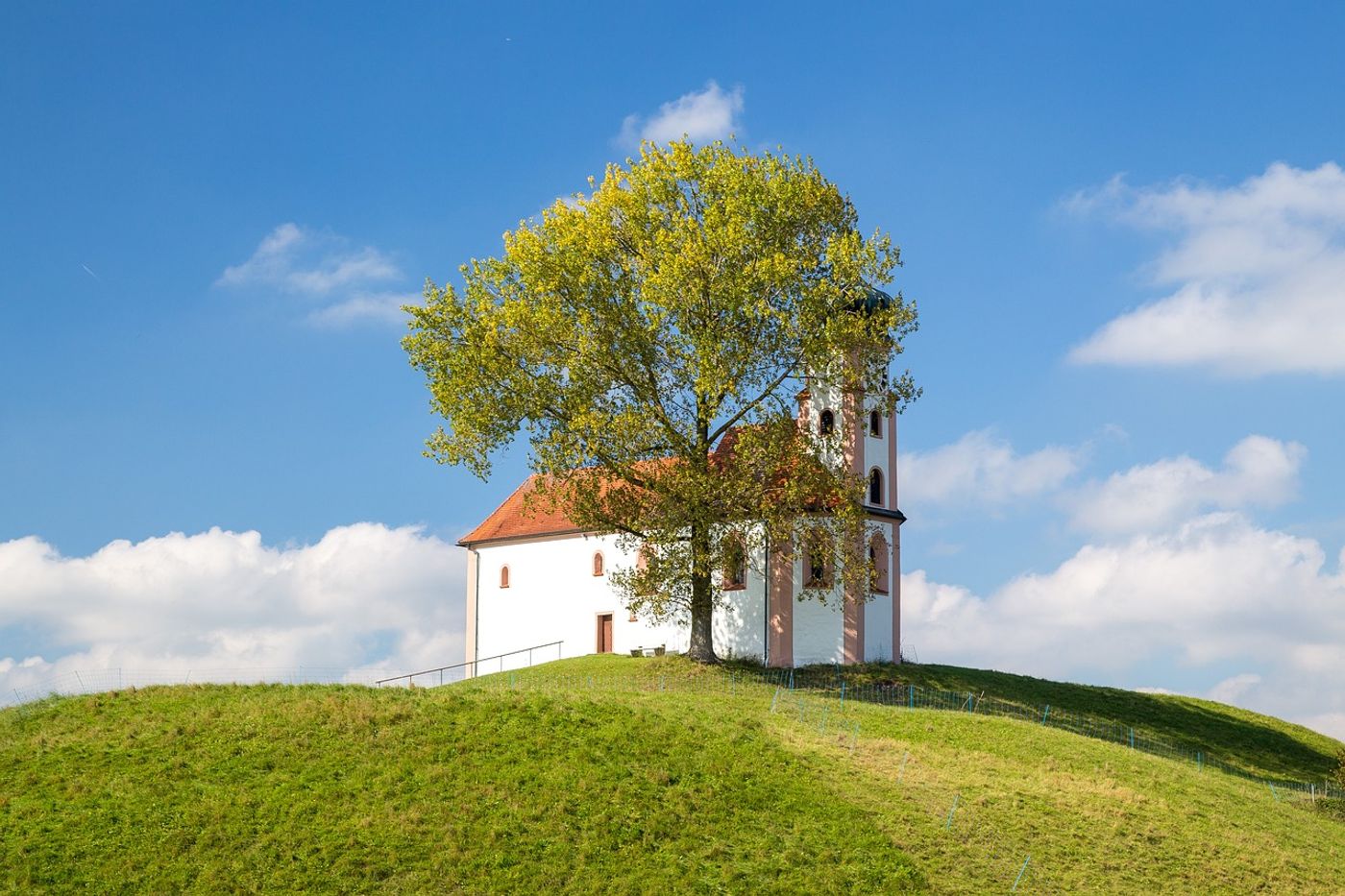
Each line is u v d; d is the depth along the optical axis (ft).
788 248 203.41
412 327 203.41
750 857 121.80
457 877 115.03
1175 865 130.82
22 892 109.70
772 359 201.26
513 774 132.05
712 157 206.28
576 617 249.14
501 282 207.10
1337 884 133.49
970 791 141.59
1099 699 224.33
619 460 199.72
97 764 132.36
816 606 222.28
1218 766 194.29
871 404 234.17
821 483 201.98
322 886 112.47
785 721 162.50
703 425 204.23
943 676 219.20
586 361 198.08
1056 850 129.59
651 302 194.18
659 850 121.70
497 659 252.62
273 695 152.05
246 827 119.96
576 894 114.11
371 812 123.54
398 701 150.30
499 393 200.03
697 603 215.72
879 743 156.35
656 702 163.22
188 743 137.08
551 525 257.34
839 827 127.65
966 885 120.16
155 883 111.96
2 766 132.98
